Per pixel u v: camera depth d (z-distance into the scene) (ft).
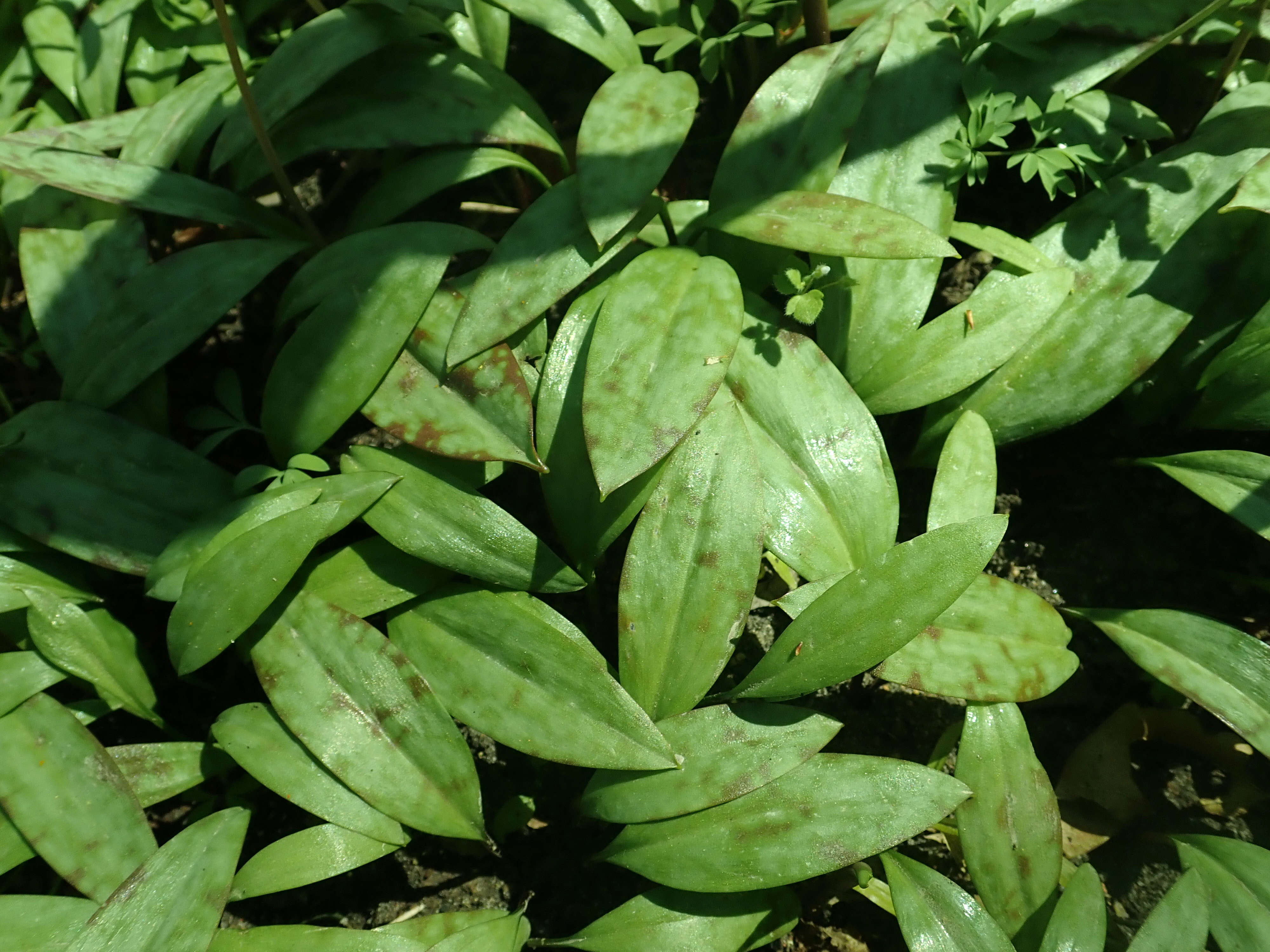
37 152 1.33
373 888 1.24
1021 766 1.10
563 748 1.07
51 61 1.59
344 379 1.23
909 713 1.30
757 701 1.10
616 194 1.21
